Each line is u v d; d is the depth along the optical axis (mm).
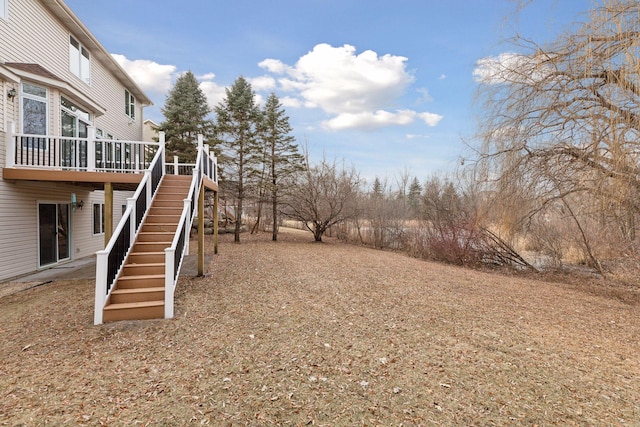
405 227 19938
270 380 3453
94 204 12906
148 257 6273
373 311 6062
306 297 6922
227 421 2766
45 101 9156
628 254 9961
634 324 5750
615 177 6523
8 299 6414
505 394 3246
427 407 3006
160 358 3918
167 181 8828
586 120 6773
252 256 12797
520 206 8688
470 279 10188
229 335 4688
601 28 6434
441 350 4324
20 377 3443
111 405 2961
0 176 7871
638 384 3490
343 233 22656
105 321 5074
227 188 19172
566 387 3400
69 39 11336
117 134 15359
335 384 3393
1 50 8250
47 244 9914
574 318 6051
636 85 5926
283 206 20875
